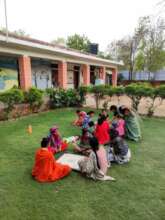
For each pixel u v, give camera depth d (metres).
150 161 4.09
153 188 3.09
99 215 2.47
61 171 3.32
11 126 6.65
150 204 2.70
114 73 22.19
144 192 2.97
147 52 26.16
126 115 5.46
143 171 3.64
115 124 5.37
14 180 3.24
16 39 8.38
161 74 30.56
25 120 7.65
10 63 10.59
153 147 4.89
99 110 10.26
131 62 28.06
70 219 2.40
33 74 12.22
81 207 2.61
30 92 8.72
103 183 3.19
